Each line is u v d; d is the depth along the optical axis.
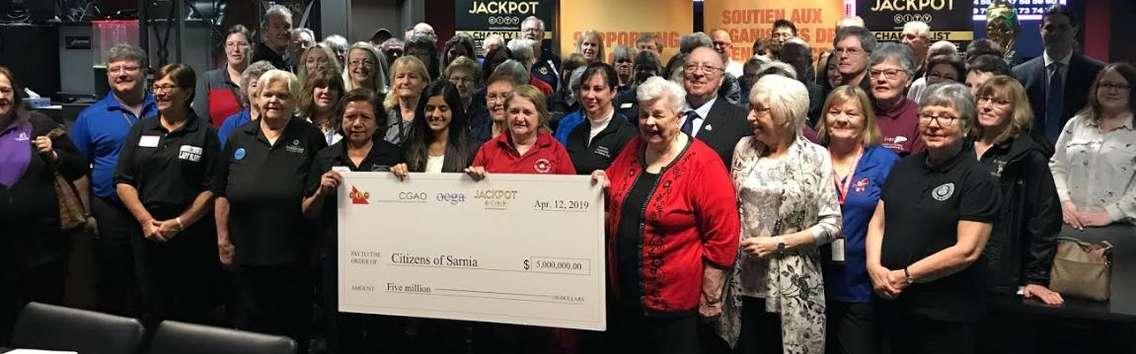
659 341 3.50
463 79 5.03
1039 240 3.89
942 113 3.30
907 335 3.49
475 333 4.03
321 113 4.77
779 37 7.13
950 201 3.32
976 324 3.50
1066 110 6.03
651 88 3.36
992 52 5.77
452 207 3.62
